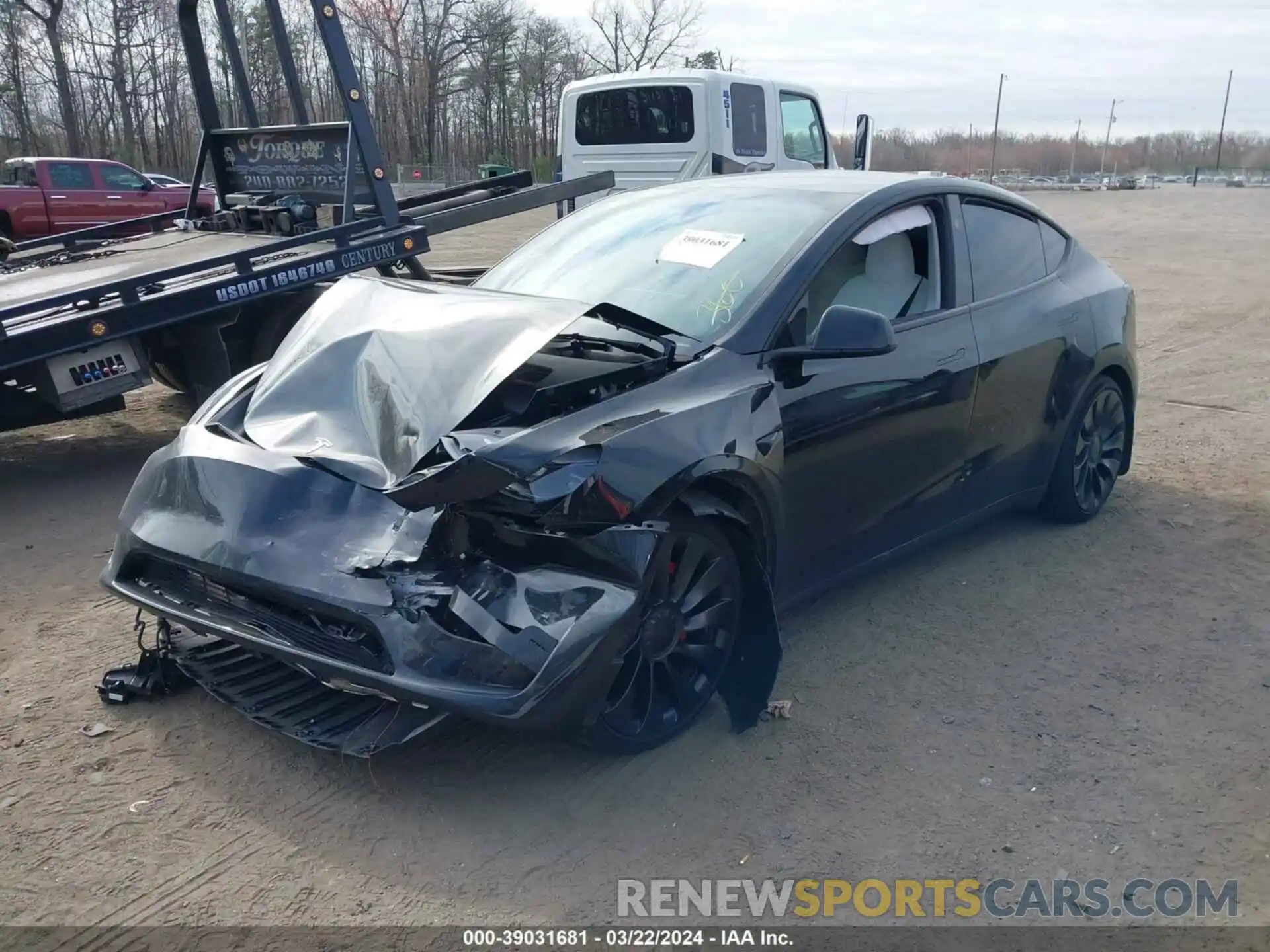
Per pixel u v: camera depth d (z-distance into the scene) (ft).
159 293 19.10
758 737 11.30
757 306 12.16
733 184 15.34
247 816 9.94
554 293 13.80
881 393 12.89
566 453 9.70
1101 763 10.96
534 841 9.66
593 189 26.78
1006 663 13.01
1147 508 18.58
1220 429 23.89
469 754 10.93
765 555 11.68
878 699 12.12
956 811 10.15
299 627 9.86
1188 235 80.89
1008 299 15.30
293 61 24.95
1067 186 231.09
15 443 23.39
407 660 9.20
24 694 12.03
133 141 164.96
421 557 9.55
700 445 10.59
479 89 196.95
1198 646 13.53
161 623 11.91
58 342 18.04
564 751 11.00
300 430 11.11
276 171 24.72
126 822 9.80
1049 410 16.10
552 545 9.63
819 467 12.19
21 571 15.79
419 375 10.91
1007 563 16.10
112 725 11.41
